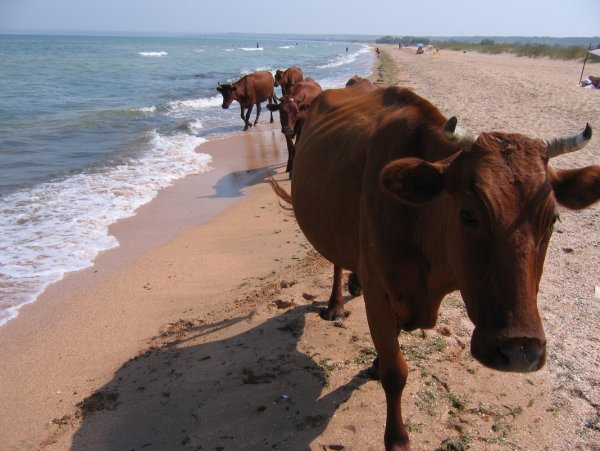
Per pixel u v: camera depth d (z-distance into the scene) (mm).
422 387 3922
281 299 5422
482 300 2275
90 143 14516
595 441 3434
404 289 3146
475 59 62688
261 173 11820
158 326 5379
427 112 3295
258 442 3525
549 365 4199
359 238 3508
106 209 9078
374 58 73312
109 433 3770
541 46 72375
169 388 4172
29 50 73562
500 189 2227
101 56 61906
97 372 4633
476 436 3469
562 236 6969
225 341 4789
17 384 4543
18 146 13750
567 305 5148
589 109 17562
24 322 5555
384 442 3373
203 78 36156
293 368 4242
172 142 15102
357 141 3799
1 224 8195
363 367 4234
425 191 2549
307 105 11766
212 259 7012
